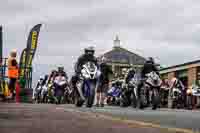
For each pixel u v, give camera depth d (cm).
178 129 824
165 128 839
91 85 2083
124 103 2800
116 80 3666
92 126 834
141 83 2306
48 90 3575
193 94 3416
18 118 995
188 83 4759
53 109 1523
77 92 2138
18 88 2875
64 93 3350
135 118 1188
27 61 3162
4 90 2764
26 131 695
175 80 3428
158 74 2291
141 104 2311
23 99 2966
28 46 3198
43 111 1347
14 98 2867
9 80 2697
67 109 1597
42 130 718
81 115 1210
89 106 2102
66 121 945
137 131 759
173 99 3378
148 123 973
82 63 2161
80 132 708
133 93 2511
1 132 673
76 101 2148
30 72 3139
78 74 2147
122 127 834
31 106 1758
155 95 2225
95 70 2092
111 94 3650
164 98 3500
